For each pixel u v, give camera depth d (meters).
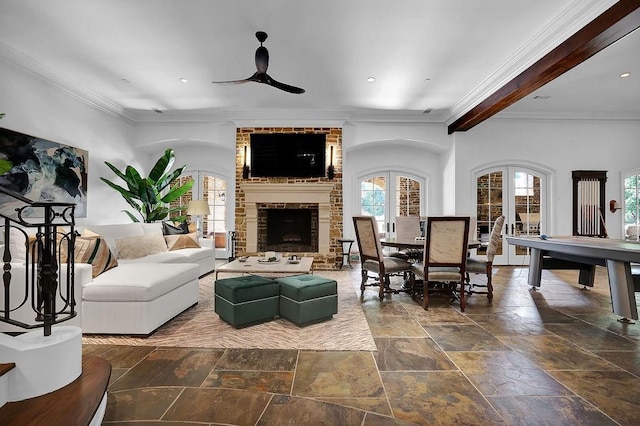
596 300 4.05
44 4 3.02
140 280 2.88
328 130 6.56
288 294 3.17
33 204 1.70
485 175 6.65
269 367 2.30
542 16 3.22
